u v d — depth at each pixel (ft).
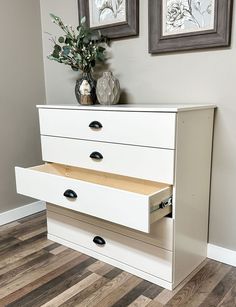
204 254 6.28
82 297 5.13
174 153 4.84
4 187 7.99
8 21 7.63
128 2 6.52
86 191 5.35
